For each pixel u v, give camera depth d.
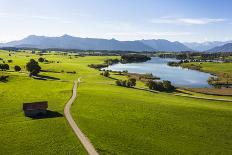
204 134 74.38
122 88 142.00
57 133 66.19
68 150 57.06
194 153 62.31
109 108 91.75
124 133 69.75
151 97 118.00
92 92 116.56
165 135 71.75
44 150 57.00
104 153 56.25
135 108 93.50
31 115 80.44
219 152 63.94
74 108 89.38
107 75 196.50
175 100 116.31
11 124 72.19
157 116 86.31
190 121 83.69
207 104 115.38
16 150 56.91
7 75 150.25
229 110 97.62
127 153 58.06
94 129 70.38
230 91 161.75
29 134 65.44
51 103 95.44
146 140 66.69
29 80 145.75
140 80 195.25
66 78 170.62
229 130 78.38
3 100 98.19
